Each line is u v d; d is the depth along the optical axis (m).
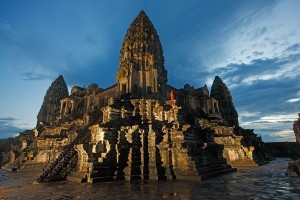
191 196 17.00
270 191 18.36
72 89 73.62
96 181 24.77
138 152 29.33
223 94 82.19
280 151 88.25
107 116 33.47
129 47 47.06
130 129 30.89
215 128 52.12
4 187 23.44
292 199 15.25
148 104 35.66
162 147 28.73
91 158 27.11
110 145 28.77
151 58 45.28
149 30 49.41
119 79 45.00
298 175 27.23
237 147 47.72
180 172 26.78
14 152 63.66
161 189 20.12
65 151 32.50
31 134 73.81
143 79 43.84
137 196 17.33
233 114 80.06
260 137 74.50
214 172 29.94
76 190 20.45
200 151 30.31
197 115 58.28
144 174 27.44
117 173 26.77
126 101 35.97
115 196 17.55
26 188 22.12
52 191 20.25
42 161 48.00
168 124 31.73
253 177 27.83
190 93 65.69
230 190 19.23
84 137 35.25
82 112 61.62
